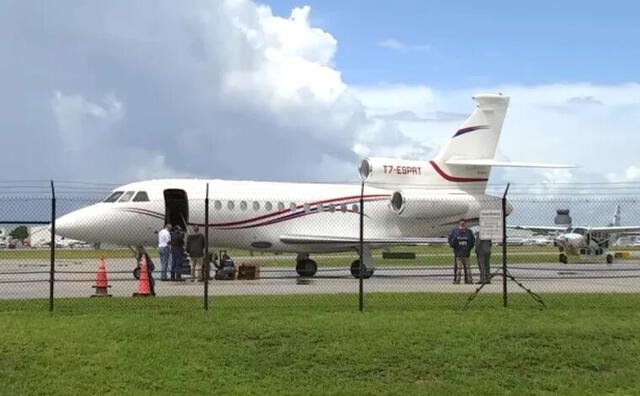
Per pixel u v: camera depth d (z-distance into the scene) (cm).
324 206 3419
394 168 3566
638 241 9731
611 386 1395
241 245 3297
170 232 2919
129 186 3145
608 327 1661
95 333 1495
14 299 2022
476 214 3609
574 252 5366
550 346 1545
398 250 7662
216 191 3200
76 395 1260
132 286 2719
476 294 1995
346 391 1321
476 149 3688
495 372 1433
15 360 1362
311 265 3512
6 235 6725
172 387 1306
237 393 1295
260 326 1577
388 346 1499
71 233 3028
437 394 1327
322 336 1534
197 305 1850
